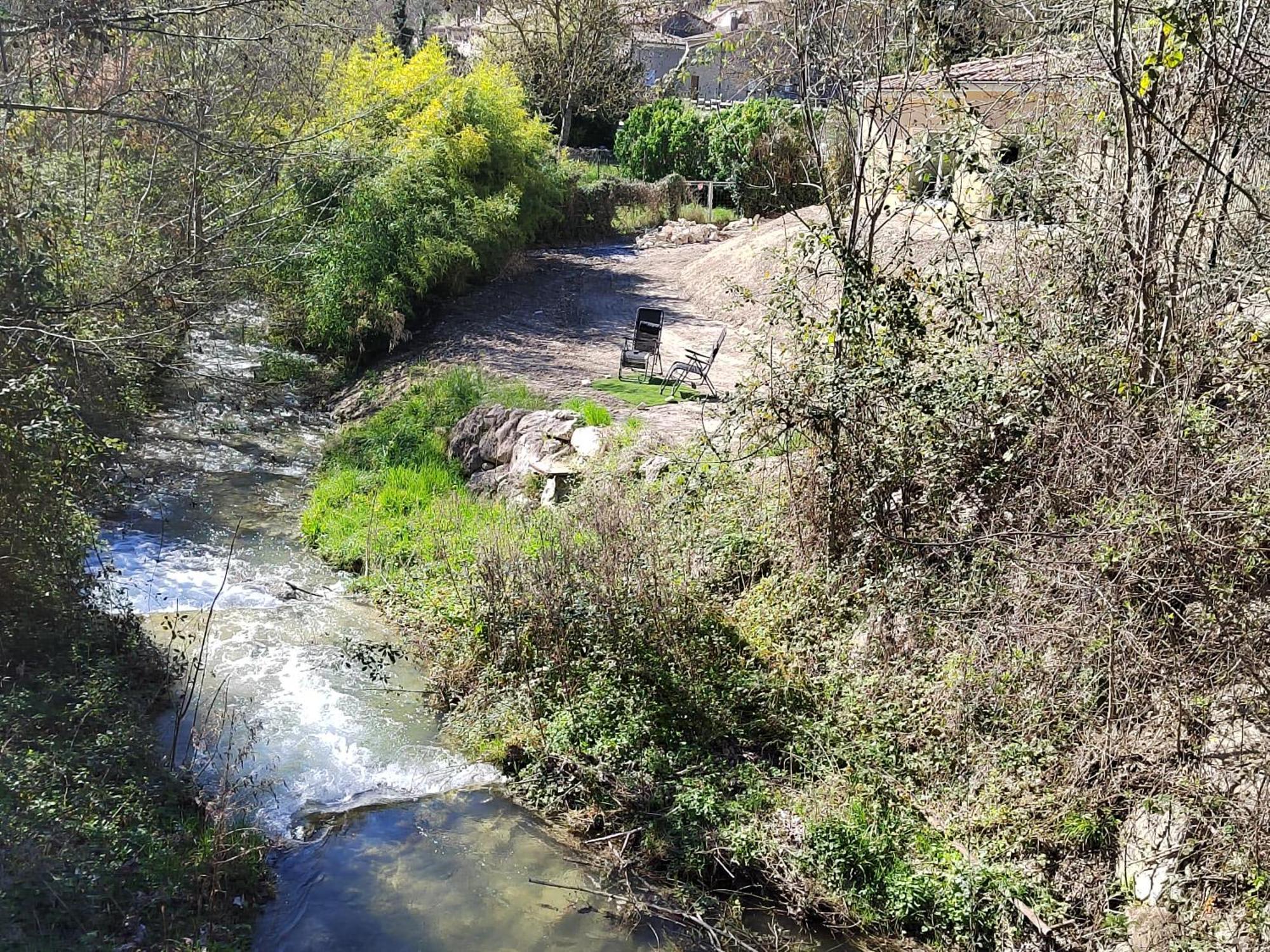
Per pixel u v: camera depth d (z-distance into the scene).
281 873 6.80
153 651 8.94
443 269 19.86
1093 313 8.28
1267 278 7.18
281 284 17.88
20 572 7.64
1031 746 7.07
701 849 7.05
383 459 14.15
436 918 6.48
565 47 39.41
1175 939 5.66
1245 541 6.14
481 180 23.09
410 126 21.83
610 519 9.90
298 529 12.73
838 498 9.32
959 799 7.17
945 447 8.62
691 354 14.98
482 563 9.84
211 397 16.47
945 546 8.48
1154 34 7.73
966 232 9.16
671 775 7.76
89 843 5.86
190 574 11.25
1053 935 6.13
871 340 8.92
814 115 10.62
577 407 14.26
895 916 6.53
